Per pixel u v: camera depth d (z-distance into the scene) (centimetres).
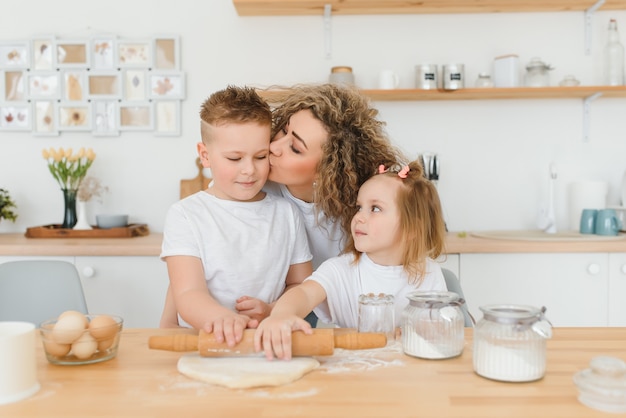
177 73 271
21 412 70
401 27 270
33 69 273
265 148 125
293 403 73
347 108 137
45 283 177
